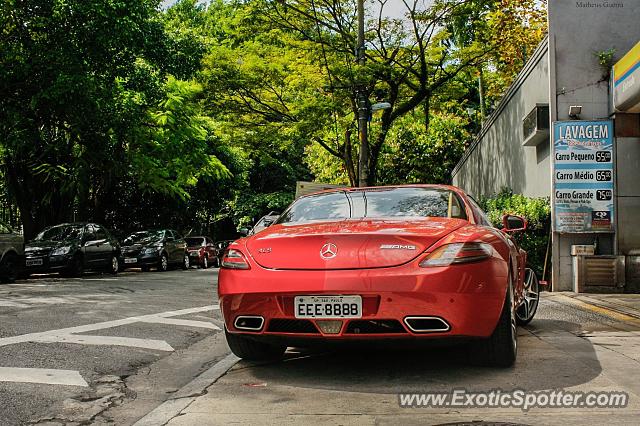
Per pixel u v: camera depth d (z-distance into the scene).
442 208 5.58
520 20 22.09
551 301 10.10
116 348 6.34
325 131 24.53
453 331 4.53
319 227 5.21
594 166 11.58
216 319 8.77
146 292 12.62
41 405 4.35
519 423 3.64
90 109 19.50
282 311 4.74
